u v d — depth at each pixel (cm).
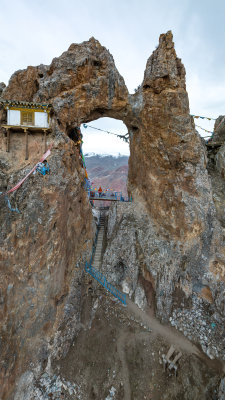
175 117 2298
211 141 2992
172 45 2366
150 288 2297
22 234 1702
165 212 2450
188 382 1725
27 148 1953
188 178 2355
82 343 1981
